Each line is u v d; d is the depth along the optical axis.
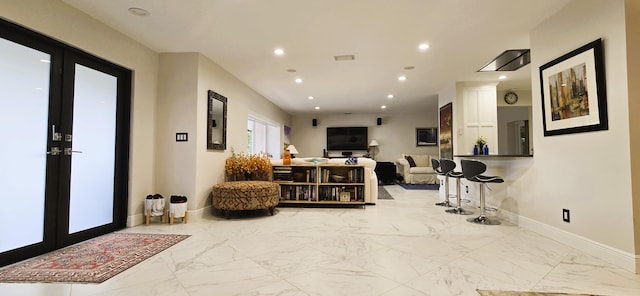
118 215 3.39
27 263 2.30
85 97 2.99
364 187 4.82
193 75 3.84
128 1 2.63
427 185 8.14
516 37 3.40
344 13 2.84
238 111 5.17
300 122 10.02
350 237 3.05
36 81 2.54
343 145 9.81
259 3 2.66
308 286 1.90
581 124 2.51
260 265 2.27
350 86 5.80
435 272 2.12
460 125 5.43
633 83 2.12
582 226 2.53
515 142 9.25
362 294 1.79
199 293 1.80
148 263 2.30
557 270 2.14
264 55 4.00
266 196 4.05
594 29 2.40
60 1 2.62
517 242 2.83
